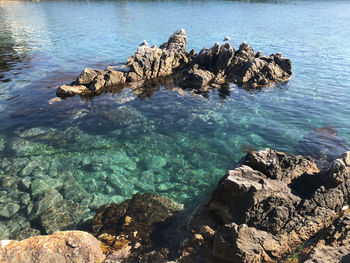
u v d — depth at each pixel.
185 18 69.12
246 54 28.89
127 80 26.23
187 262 8.55
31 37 44.28
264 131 17.33
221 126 18.06
